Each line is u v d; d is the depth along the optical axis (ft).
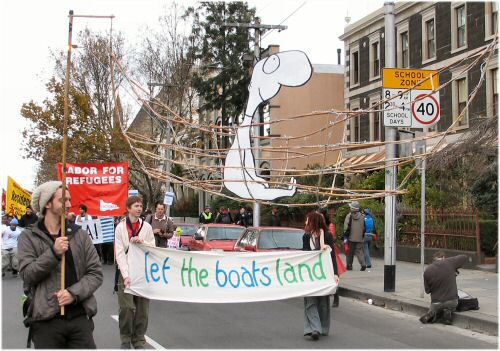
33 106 108.47
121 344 27.02
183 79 117.29
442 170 63.10
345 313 38.83
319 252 31.35
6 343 29.76
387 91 39.73
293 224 94.32
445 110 86.74
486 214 58.39
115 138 104.37
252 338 30.55
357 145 32.40
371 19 106.32
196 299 29.94
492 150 57.36
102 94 108.99
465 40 84.02
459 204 62.90
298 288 30.83
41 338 16.56
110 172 53.31
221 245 56.54
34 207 17.22
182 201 159.12
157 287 29.01
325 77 121.90
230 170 34.35
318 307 31.63
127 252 28.35
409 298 40.81
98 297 44.32
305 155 35.96
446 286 34.42
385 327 33.88
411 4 95.76
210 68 118.62
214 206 125.80
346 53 115.65
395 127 40.29
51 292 16.62
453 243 59.16
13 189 60.70
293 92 119.14
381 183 73.56
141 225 28.63
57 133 110.22
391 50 43.65
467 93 82.23
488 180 59.62
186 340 30.01
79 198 52.90
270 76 33.86
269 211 98.63
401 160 36.81
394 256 44.09
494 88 78.23
